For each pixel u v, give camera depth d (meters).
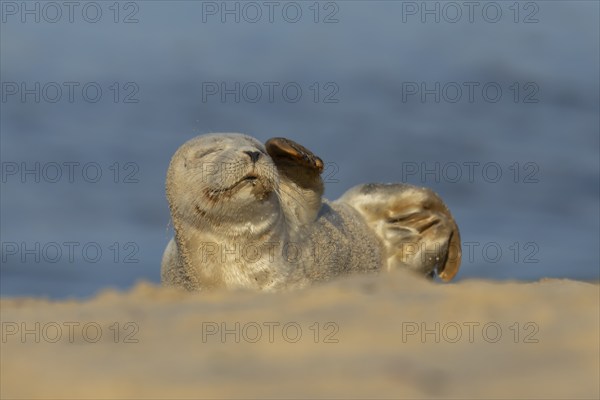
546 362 16.89
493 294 23.20
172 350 19.11
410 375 16.25
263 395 15.50
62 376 16.98
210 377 16.58
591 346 17.89
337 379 16.23
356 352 18.42
